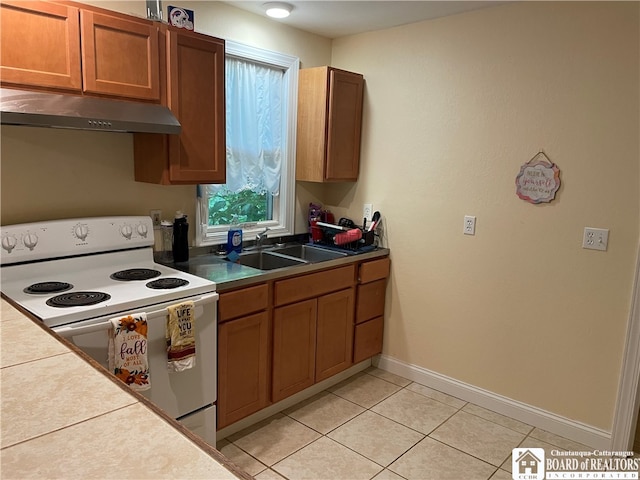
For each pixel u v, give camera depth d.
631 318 2.43
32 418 0.82
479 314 2.99
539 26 2.59
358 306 3.22
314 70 3.20
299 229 3.55
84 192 2.38
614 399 2.53
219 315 2.31
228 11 2.81
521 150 2.72
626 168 2.39
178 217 2.68
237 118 3.01
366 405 2.97
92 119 1.90
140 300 1.93
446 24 2.93
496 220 2.86
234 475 0.69
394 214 3.33
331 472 2.29
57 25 1.89
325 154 3.23
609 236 2.47
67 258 2.24
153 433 0.79
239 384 2.48
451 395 3.15
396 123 3.24
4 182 2.11
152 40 2.19
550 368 2.74
